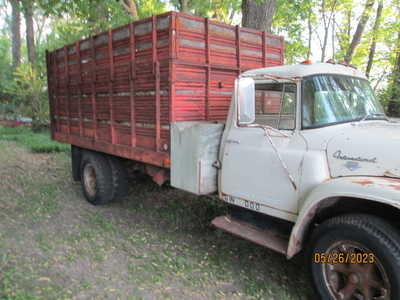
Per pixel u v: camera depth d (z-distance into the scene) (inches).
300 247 122.0
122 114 193.2
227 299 129.2
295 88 128.2
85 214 215.3
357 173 109.0
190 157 151.8
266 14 282.5
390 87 374.3
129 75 181.9
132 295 128.8
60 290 129.3
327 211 122.9
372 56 437.7
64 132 267.4
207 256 162.2
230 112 151.5
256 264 155.4
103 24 424.2
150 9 495.2
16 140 530.0
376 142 108.2
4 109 730.8
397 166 101.9
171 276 143.6
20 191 259.3
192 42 160.7
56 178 304.5
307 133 123.7
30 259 152.2
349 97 133.4
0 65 865.5
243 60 183.5
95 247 167.3
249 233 140.4
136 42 174.7
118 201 241.0
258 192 136.8
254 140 139.1
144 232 189.5
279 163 128.5
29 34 687.7
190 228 196.1
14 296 121.3
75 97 240.7
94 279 138.6
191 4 487.2
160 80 162.2
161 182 187.2
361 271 105.7
